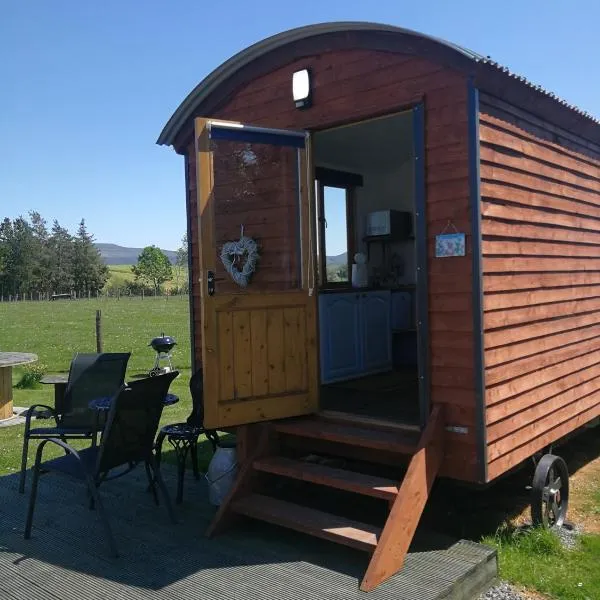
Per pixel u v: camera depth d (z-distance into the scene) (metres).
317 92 4.89
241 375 4.62
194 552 4.05
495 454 4.20
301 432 4.68
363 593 3.42
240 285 4.66
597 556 4.24
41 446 4.41
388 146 6.86
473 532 4.64
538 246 4.88
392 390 6.05
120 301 48.06
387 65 4.45
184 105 5.69
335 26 4.60
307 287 4.98
